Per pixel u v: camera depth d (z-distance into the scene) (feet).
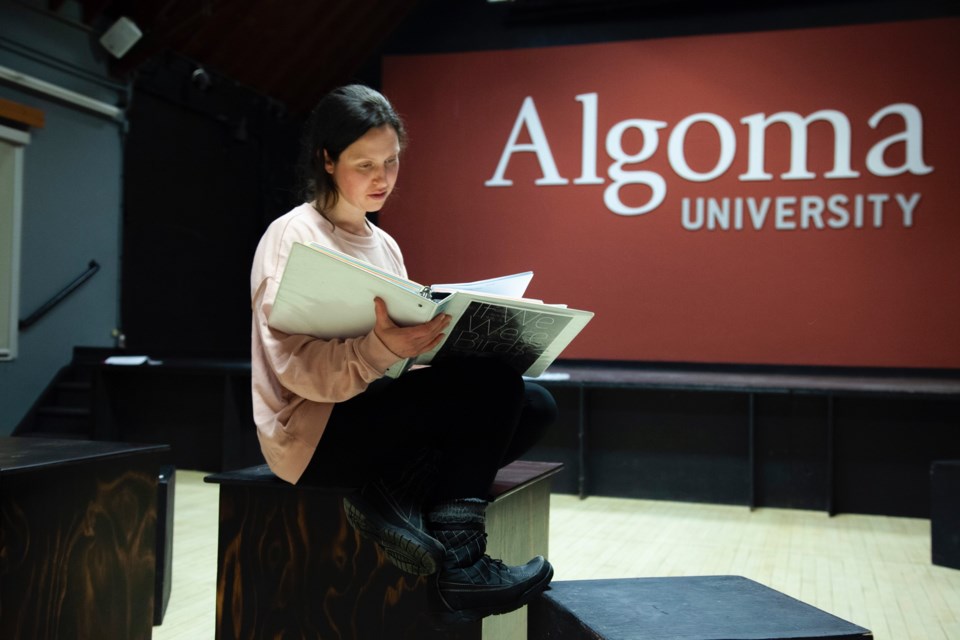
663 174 21.47
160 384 18.28
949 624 8.24
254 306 4.75
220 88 26.13
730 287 21.02
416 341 4.19
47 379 20.56
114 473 5.57
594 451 15.83
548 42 23.75
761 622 4.39
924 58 19.98
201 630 7.67
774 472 14.92
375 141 4.73
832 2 21.66
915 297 19.93
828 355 20.40
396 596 5.06
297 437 4.66
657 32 22.81
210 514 13.29
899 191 20.06
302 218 4.87
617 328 21.67
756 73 20.94
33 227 20.10
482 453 4.58
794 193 20.67
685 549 11.55
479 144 22.71
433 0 24.76
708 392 15.23
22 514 4.83
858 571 10.42
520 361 5.15
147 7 21.71
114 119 22.21
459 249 22.80
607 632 4.24
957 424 14.10
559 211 22.12
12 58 19.43
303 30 26.16
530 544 6.18
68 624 5.17
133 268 23.26
